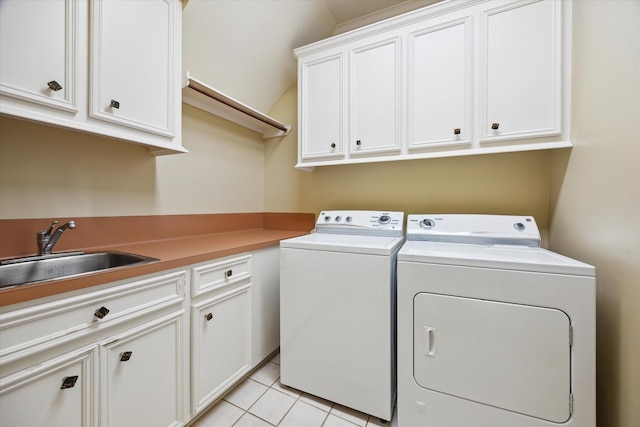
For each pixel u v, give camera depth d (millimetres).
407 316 1227
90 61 1033
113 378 929
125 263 1246
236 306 1483
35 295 732
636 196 856
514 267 1053
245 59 1974
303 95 1972
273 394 1521
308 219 2369
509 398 1058
